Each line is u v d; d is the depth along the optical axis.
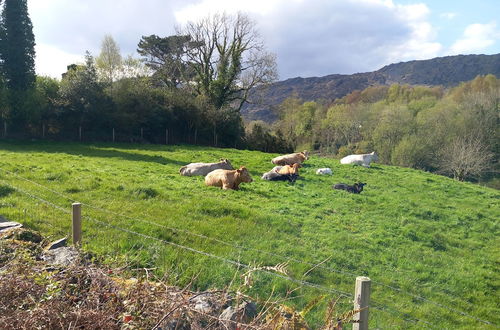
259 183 18.83
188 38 48.56
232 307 4.30
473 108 53.25
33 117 35.69
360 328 4.30
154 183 15.88
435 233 12.85
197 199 13.06
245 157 29.48
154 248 8.37
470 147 45.53
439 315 7.82
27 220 9.50
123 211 11.16
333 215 13.64
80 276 4.08
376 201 16.80
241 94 53.88
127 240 8.91
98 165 20.42
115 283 3.97
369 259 9.81
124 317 3.48
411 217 14.68
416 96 78.56
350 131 63.25
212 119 44.75
